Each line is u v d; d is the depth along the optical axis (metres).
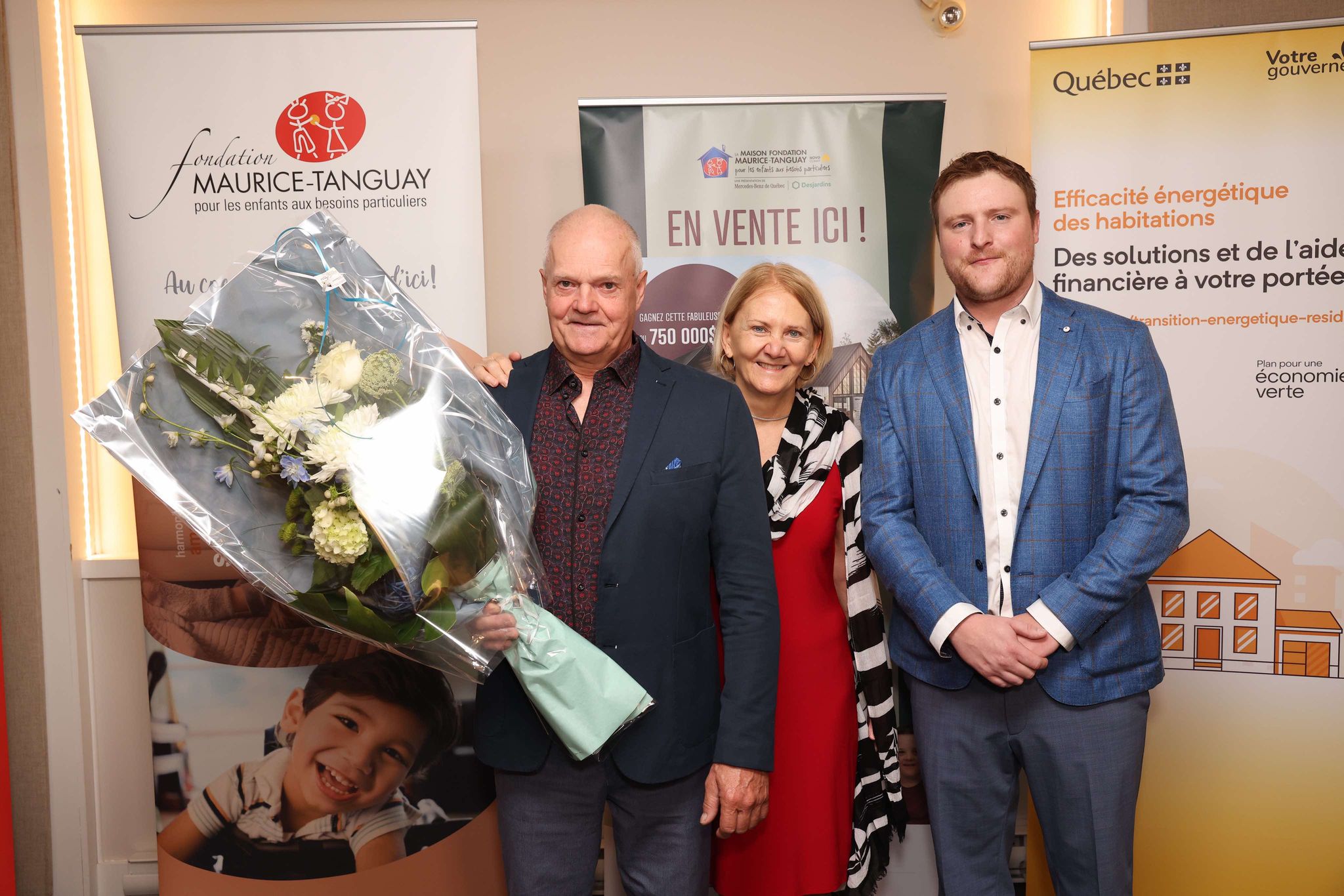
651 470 1.58
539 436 1.62
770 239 2.36
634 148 2.34
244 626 2.23
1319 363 2.24
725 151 2.35
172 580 2.23
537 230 2.77
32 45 2.52
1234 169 2.24
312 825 2.25
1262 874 2.31
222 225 2.17
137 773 2.64
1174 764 2.34
